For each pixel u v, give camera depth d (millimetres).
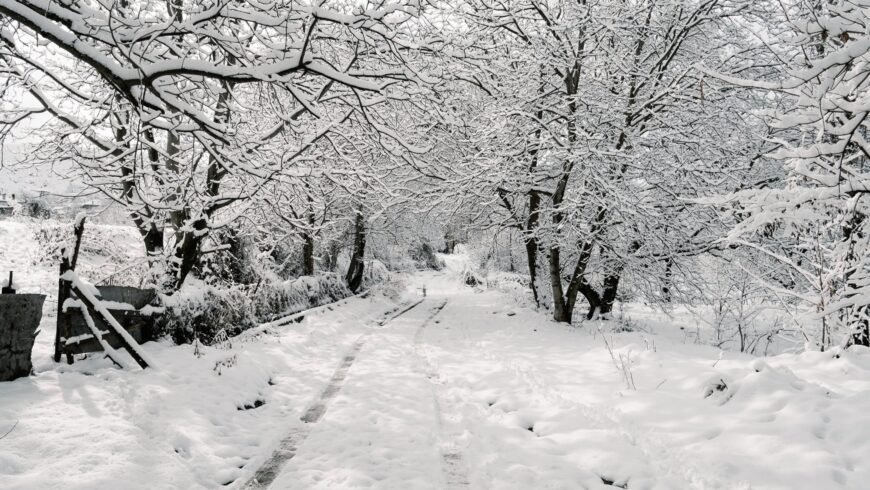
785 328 11102
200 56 7156
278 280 18531
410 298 32219
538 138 15344
